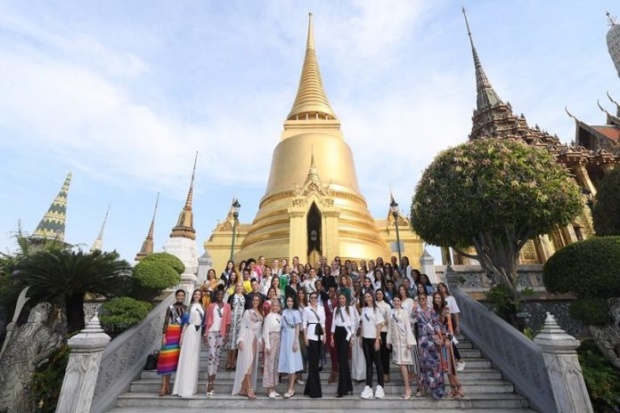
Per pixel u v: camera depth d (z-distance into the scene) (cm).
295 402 777
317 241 2322
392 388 845
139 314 1005
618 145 2288
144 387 880
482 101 3064
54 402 878
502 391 854
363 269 1321
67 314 1145
